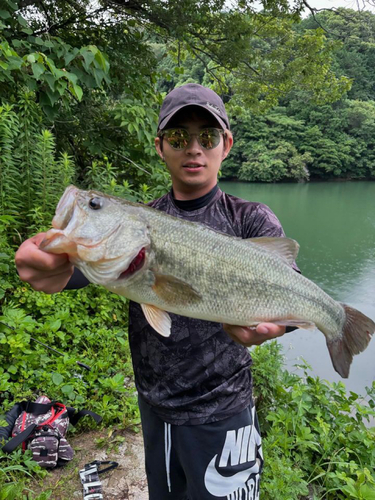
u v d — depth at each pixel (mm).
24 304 4387
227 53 10742
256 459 2006
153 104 7852
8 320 3691
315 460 3436
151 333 1960
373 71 52094
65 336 4211
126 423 3436
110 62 7301
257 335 1712
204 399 1879
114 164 7383
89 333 4434
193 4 9086
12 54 4488
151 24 9289
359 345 1971
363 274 10977
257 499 2023
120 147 7410
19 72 5020
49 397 3463
